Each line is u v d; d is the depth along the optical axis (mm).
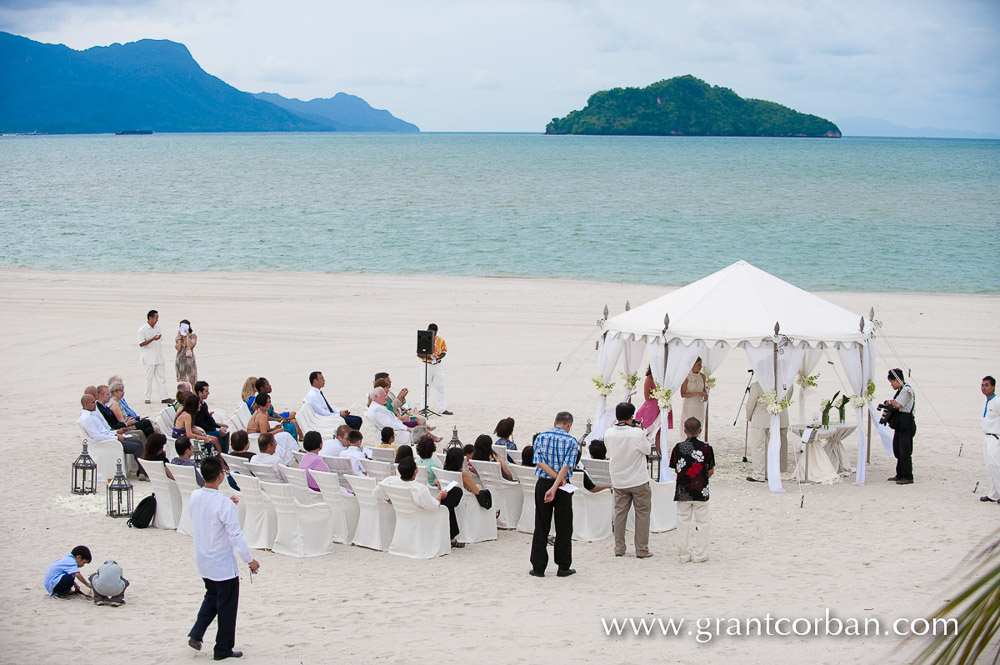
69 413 17766
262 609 8828
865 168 134625
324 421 15336
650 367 14680
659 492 11875
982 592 2682
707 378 15234
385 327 26375
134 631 8156
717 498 13164
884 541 10953
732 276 14859
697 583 9562
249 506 11258
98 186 85250
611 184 92625
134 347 23797
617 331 14773
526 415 17750
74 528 11539
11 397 19031
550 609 8758
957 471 14523
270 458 11836
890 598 8773
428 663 7266
